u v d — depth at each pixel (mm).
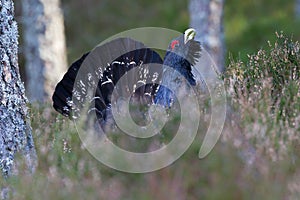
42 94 25812
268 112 11094
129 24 37219
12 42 12078
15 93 12172
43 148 11539
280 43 14391
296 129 10711
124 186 9562
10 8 12008
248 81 12812
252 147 10008
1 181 10992
